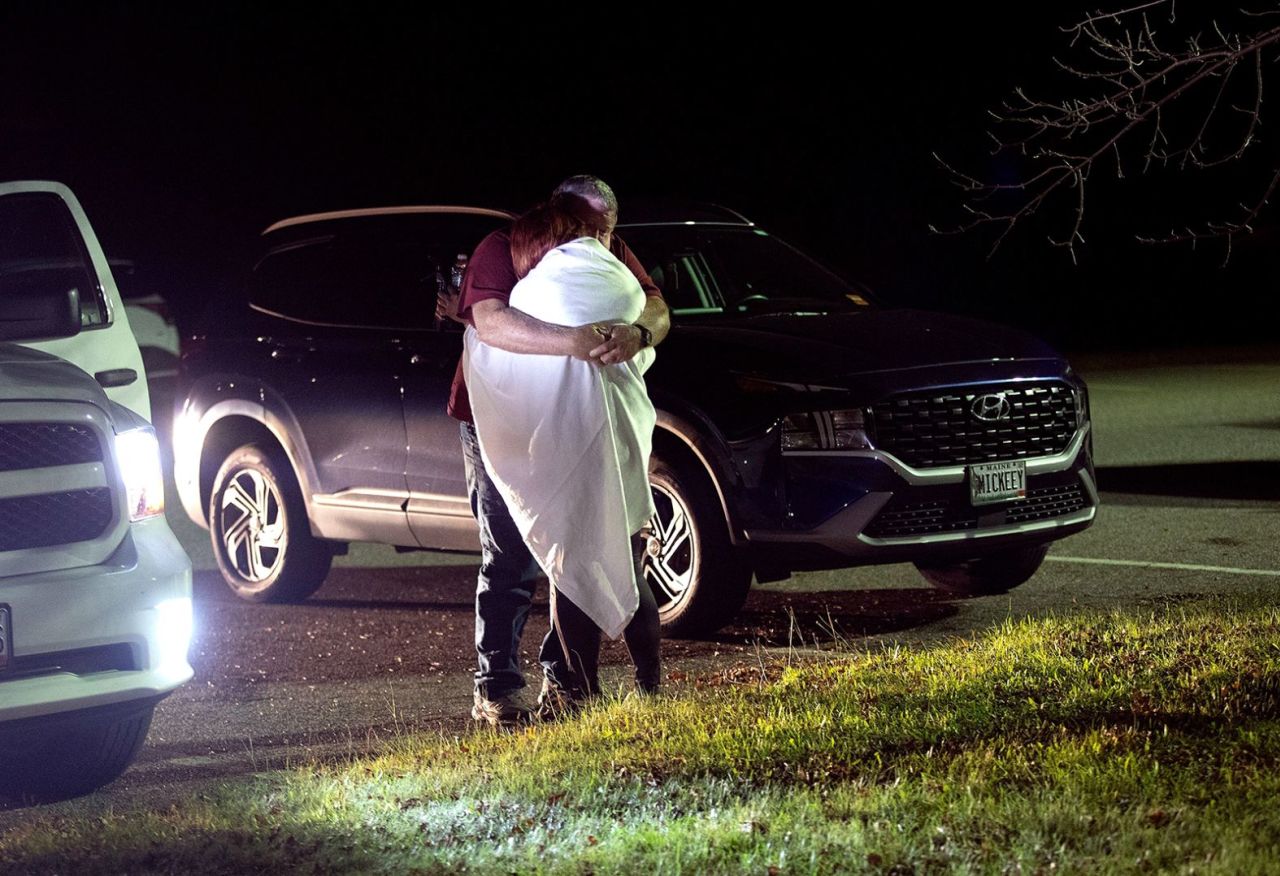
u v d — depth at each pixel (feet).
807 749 19.40
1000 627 28.27
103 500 19.88
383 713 25.25
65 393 19.71
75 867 16.69
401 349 31.22
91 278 25.57
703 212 32.58
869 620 30.04
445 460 30.40
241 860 16.53
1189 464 47.37
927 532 27.73
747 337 28.63
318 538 33.19
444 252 31.68
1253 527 37.27
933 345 28.73
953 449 27.91
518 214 31.68
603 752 20.02
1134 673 22.06
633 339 21.99
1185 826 15.57
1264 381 69.00
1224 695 20.30
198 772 22.29
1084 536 37.09
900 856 15.38
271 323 33.45
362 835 17.20
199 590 35.45
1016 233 99.71
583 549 22.21
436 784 19.33
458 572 37.27
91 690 19.33
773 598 32.58
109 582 19.58
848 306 31.45
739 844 15.92
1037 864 14.94
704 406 27.76
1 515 19.08
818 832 16.05
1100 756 18.08
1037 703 20.81
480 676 23.89
